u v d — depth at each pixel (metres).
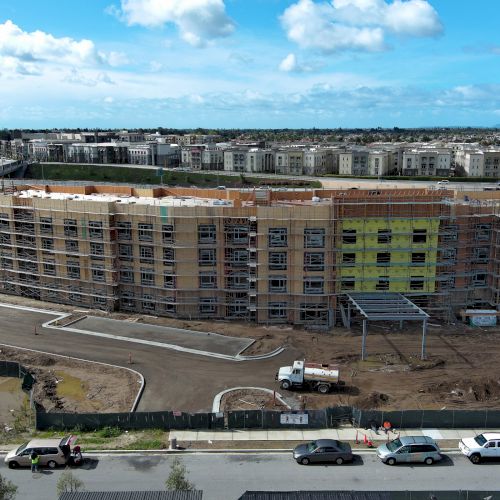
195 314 94.94
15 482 46.38
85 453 51.25
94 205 96.06
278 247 89.81
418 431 55.25
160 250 93.94
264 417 56.38
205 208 90.75
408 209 88.06
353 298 87.31
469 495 41.22
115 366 75.88
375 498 38.28
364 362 76.62
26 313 98.56
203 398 66.38
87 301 101.50
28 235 103.75
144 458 50.38
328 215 88.00
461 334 86.56
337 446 49.62
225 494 44.59
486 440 49.66
